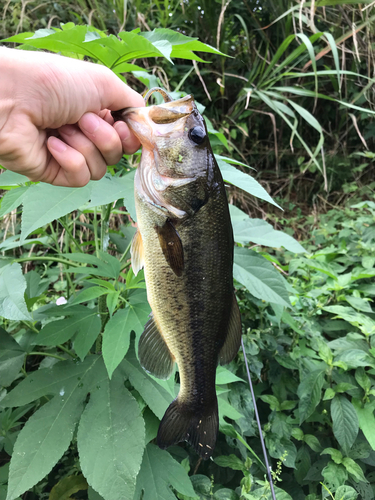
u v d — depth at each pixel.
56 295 0.72
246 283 0.42
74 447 0.48
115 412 0.37
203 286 0.32
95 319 0.40
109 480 0.33
